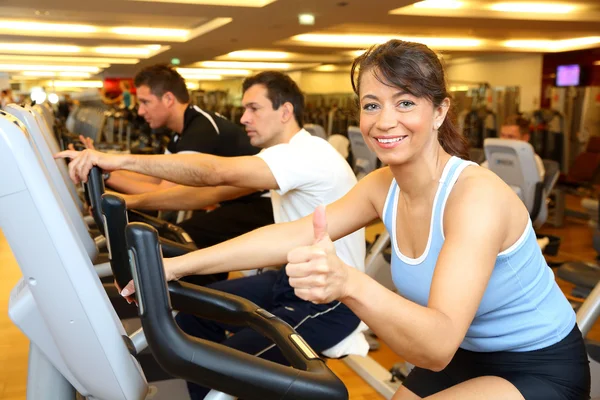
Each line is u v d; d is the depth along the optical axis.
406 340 0.96
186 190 2.36
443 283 1.04
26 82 17.47
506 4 8.17
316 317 1.84
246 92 2.18
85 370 0.93
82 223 1.48
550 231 7.00
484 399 1.22
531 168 4.30
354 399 2.73
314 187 1.94
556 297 1.32
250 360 0.88
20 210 0.84
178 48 12.22
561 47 11.76
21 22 9.69
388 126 1.11
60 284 0.88
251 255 1.38
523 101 13.06
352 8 7.73
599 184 8.35
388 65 1.08
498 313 1.26
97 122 8.43
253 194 2.85
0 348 3.33
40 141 1.35
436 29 9.91
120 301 2.01
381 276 3.42
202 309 1.20
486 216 1.10
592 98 10.25
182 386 1.79
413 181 1.21
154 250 0.84
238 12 8.05
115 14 8.92
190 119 2.97
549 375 1.27
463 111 11.08
